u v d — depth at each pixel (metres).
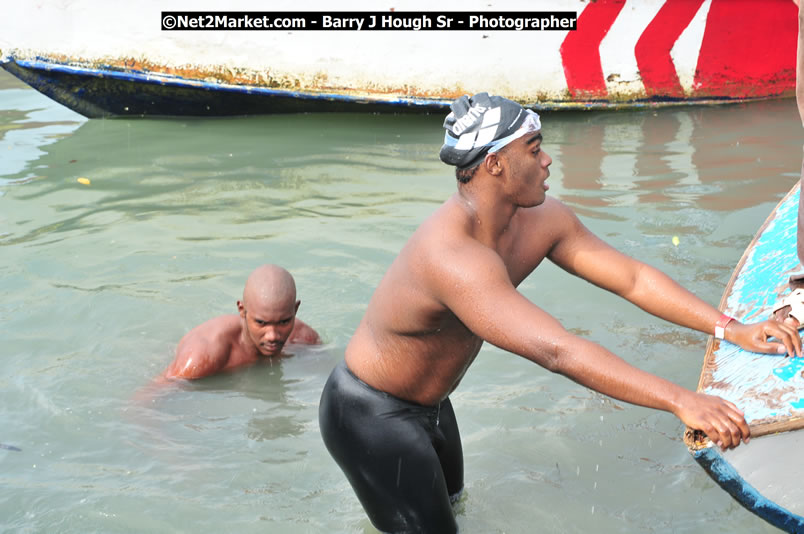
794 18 9.63
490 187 3.08
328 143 8.89
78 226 6.80
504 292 2.88
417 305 3.09
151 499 3.81
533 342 2.79
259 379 4.87
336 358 5.08
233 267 6.06
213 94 9.48
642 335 5.06
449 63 9.20
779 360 3.21
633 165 7.82
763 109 9.69
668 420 4.38
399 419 3.32
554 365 2.79
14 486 3.87
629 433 4.27
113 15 9.06
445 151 3.11
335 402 3.38
